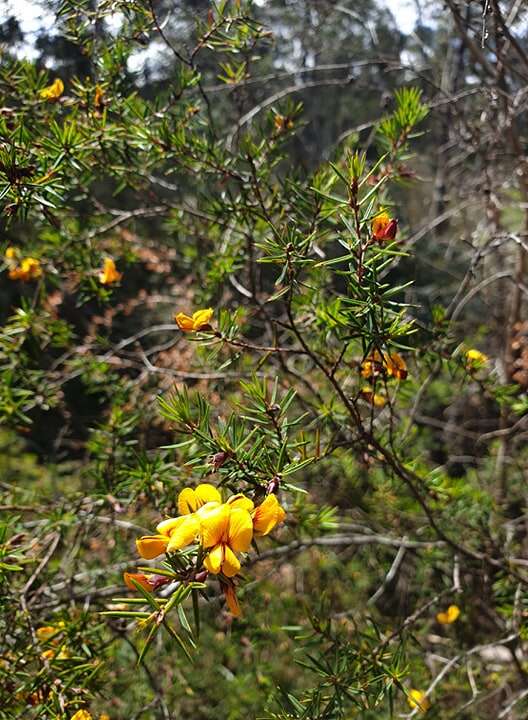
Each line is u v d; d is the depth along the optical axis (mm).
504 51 621
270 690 681
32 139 408
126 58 500
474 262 566
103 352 864
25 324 614
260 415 341
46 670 390
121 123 491
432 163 1164
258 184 509
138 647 650
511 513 904
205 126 521
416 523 769
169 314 1095
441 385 889
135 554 638
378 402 446
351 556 961
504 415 740
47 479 896
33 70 510
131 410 679
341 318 344
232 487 315
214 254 636
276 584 839
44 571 523
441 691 648
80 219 758
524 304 885
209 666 765
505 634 637
